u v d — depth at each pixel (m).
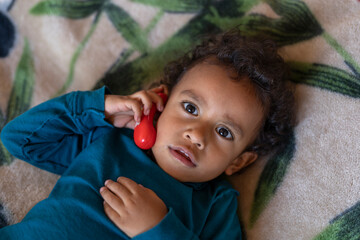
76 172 0.93
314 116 1.01
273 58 1.03
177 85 1.01
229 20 1.18
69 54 1.20
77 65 1.19
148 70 1.19
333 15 1.08
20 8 1.21
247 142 0.99
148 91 0.99
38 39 1.20
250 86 0.94
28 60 1.18
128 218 0.81
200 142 0.87
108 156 0.94
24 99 1.15
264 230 0.97
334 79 1.01
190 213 0.90
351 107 0.97
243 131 0.94
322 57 1.05
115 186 0.84
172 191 0.91
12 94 1.15
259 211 1.00
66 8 1.22
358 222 0.87
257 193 1.02
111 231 0.83
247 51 0.97
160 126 0.94
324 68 1.04
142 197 0.83
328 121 0.99
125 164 0.94
